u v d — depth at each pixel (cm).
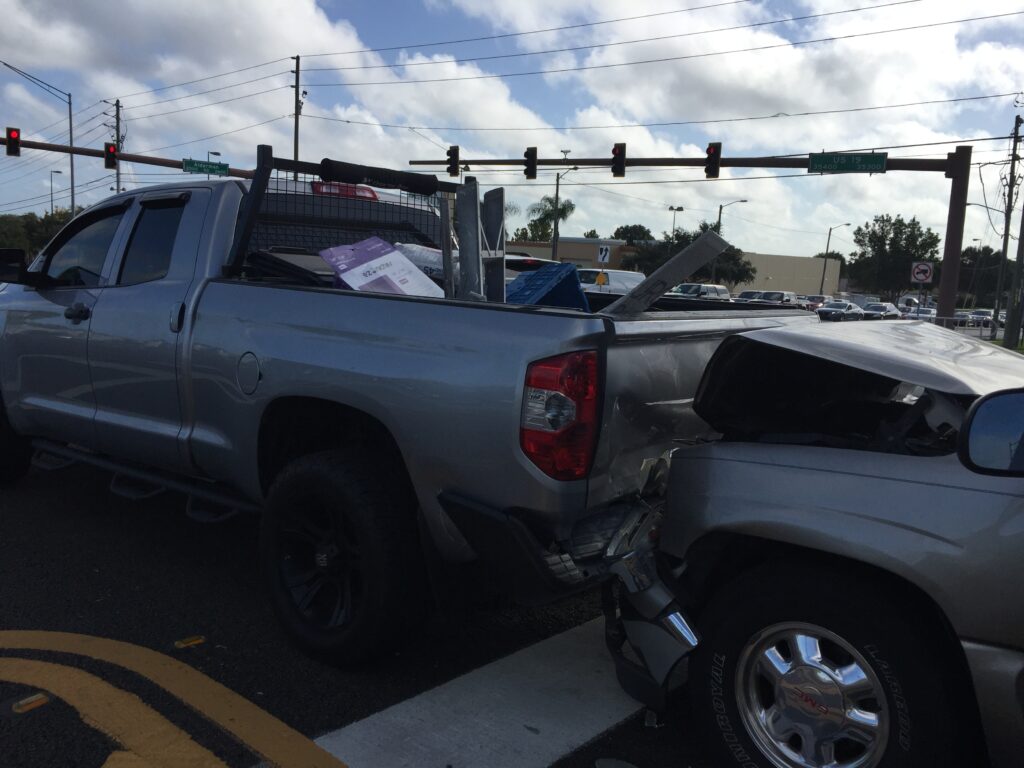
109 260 475
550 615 427
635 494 322
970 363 283
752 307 460
